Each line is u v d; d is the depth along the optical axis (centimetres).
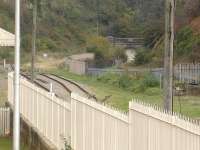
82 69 14088
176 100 6444
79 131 2934
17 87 2477
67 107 3209
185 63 10088
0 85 9550
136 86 8581
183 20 12812
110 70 12644
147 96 7475
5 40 4834
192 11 13112
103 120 2508
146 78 8669
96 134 2619
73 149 3053
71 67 15588
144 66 13612
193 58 10256
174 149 1764
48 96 3756
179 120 1731
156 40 15788
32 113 4459
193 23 11844
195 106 5809
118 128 2314
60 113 3384
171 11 3178
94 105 2644
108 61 18188
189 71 9231
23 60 18325
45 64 17312
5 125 5197
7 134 5156
